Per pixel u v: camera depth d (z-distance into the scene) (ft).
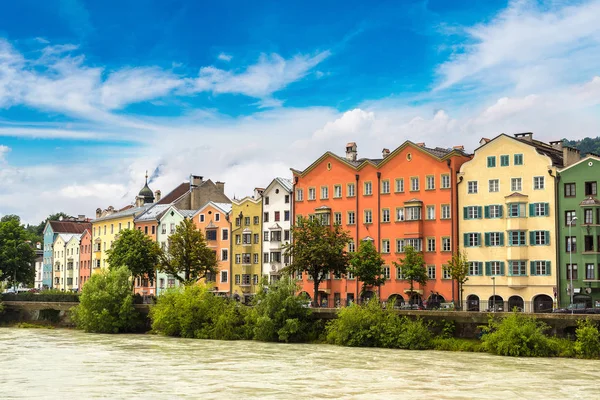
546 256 283.18
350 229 338.95
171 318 310.04
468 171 305.12
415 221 315.37
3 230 499.92
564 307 256.93
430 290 310.45
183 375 193.36
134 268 396.78
